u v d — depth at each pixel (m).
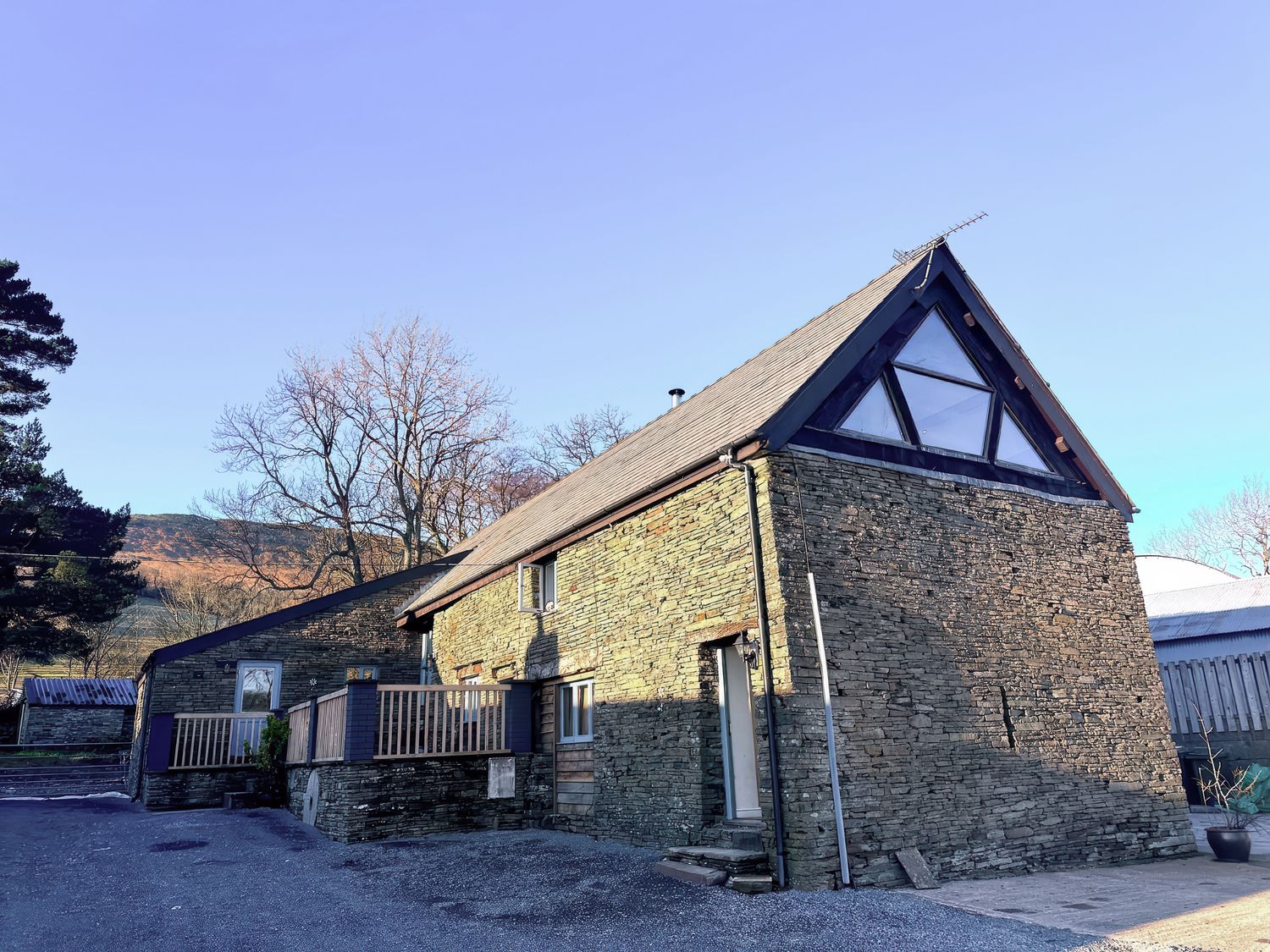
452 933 7.28
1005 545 11.72
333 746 13.37
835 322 13.01
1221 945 6.43
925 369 11.88
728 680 10.77
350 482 34.91
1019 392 12.98
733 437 10.38
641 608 11.88
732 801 10.27
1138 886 9.02
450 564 22.11
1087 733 11.44
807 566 9.75
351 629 20.67
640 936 7.04
